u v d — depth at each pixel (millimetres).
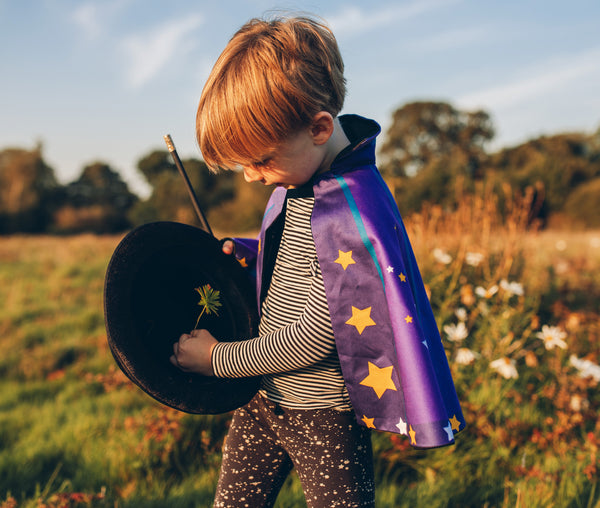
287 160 985
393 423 1002
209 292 1121
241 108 927
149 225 1132
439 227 4648
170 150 1321
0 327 5406
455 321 3436
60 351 4668
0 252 12359
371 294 987
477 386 2730
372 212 1012
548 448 2346
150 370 1023
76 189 56438
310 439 1104
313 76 949
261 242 1243
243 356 1058
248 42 968
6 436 3023
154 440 2510
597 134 44469
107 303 999
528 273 4293
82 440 2748
